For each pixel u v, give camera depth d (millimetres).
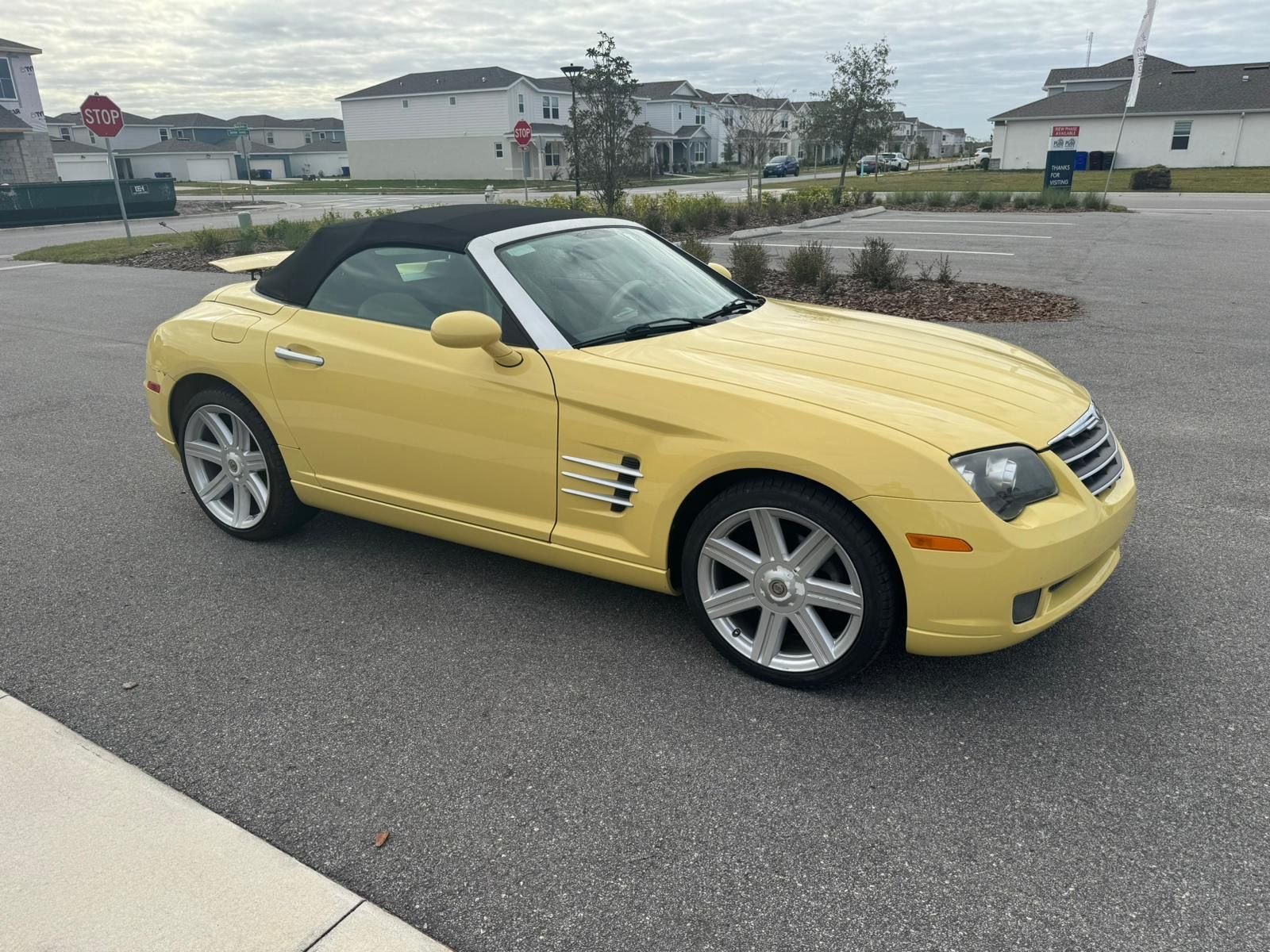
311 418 3854
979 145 140125
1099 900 2174
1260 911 2127
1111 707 2945
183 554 4270
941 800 2535
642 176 56500
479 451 3436
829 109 28984
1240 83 48438
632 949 2072
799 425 2809
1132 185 35188
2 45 42031
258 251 17953
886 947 2057
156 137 93688
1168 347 8148
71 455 5773
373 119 68188
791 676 3043
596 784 2635
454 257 3557
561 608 3695
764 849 2367
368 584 3928
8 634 3537
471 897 2229
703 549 3098
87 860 2330
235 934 2096
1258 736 2777
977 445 2725
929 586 2697
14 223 30984
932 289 11492
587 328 3424
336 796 2602
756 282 11625
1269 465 5145
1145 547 4109
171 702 3072
